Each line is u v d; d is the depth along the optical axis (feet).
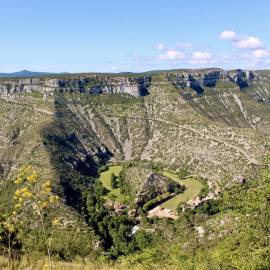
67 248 157.79
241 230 95.55
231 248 98.89
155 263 119.96
